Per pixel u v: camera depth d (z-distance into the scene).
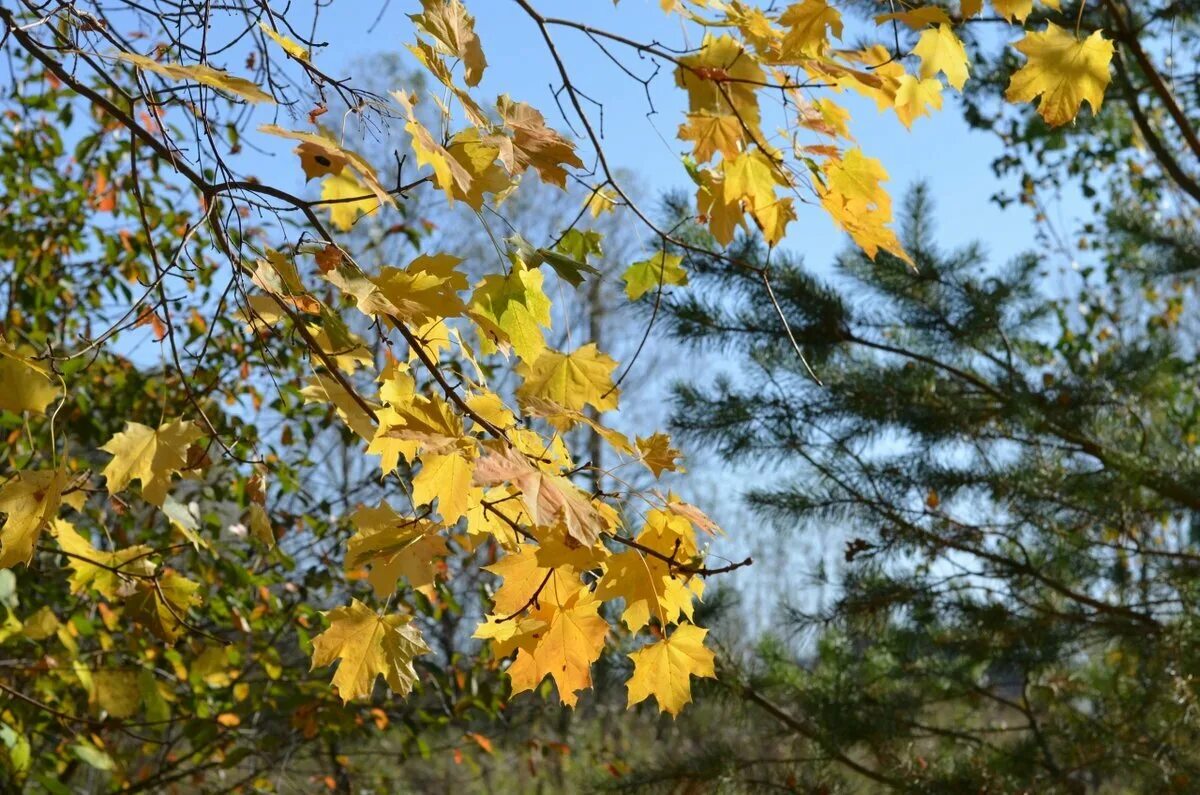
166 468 1.42
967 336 4.79
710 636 4.84
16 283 4.16
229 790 4.22
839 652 4.98
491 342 1.61
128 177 4.29
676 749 5.42
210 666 3.20
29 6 1.43
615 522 1.42
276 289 1.34
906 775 4.55
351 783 5.09
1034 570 4.59
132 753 4.02
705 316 4.72
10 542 1.38
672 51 1.52
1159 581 4.57
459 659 4.81
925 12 1.46
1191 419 5.27
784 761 4.68
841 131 1.58
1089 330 6.73
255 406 4.39
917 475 4.62
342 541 4.51
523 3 1.48
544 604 1.48
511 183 1.36
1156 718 4.62
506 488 1.49
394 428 1.24
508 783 7.57
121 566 1.89
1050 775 4.58
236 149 2.78
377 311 1.28
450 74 1.35
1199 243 5.59
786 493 4.71
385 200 1.16
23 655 3.72
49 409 3.47
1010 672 4.84
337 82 1.39
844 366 4.87
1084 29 4.54
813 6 1.43
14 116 4.43
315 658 1.42
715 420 4.71
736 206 1.64
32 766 3.61
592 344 1.56
